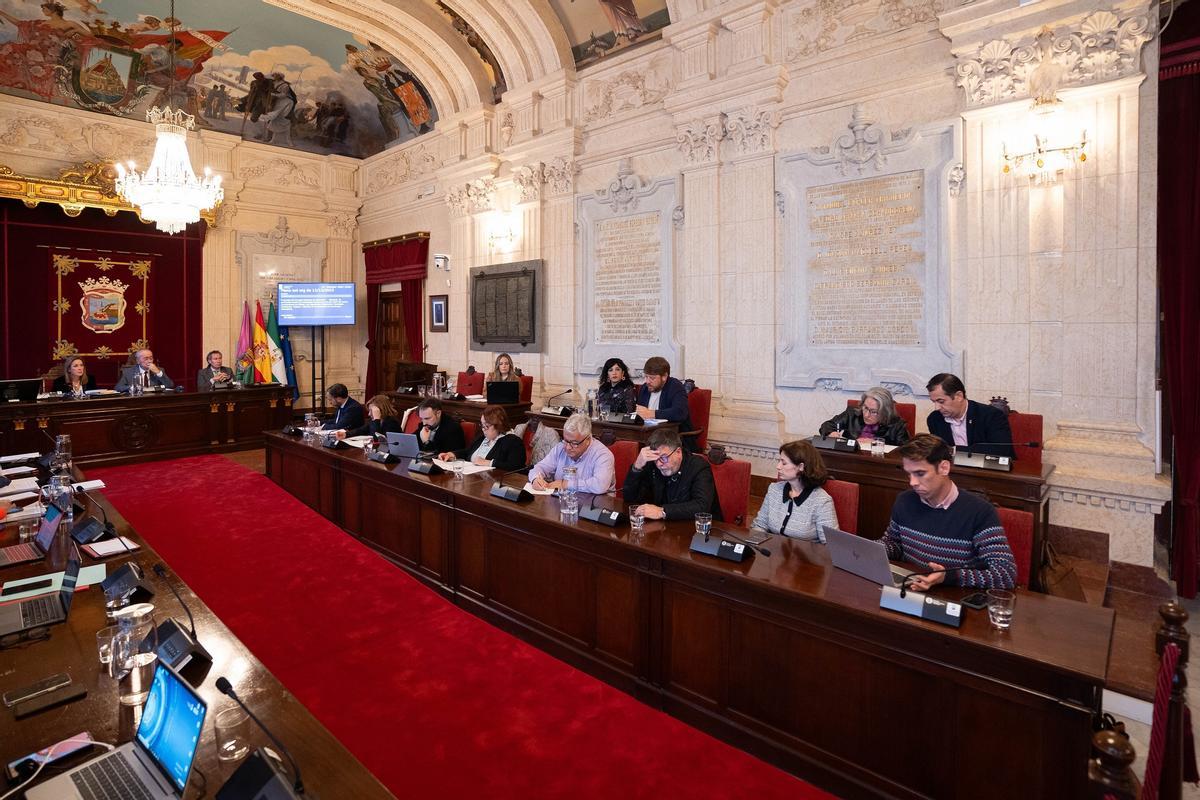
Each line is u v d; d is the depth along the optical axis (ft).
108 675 6.47
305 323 38.81
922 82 18.38
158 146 22.85
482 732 7.74
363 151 41.96
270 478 22.95
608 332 27.04
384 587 12.67
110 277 34.35
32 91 31.04
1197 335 15.42
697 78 23.08
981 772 6.75
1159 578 14.73
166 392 28.40
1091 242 15.71
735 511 12.54
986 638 6.72
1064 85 15.75
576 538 10.69
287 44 34.22
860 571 8.37
